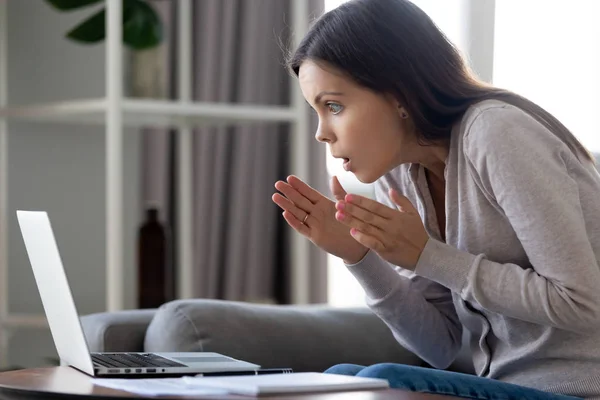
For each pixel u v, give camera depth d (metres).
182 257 3.73
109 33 3.06
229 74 3.97
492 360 1.85
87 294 3.80
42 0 3.74
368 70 1.70
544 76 3.82
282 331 2.17
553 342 1.72
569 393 1.71
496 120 1.65
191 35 4.00
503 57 3.82
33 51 3.72
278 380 1.40
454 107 1.74
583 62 3.80
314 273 3.99
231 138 4.05
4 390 1.47
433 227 1.93
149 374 1.57
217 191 4.01
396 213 1.63
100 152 3.84
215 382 1.38
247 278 4.02
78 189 3.79
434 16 3.89
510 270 1.64
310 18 3.84
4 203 3.55
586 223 1.68
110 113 3.06
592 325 1.60
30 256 1.76
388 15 1.73
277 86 4.04
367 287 1.96
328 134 1.78
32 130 3.70
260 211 4.03
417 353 2.08
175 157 4.00
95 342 2.17
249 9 3.95
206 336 2.07
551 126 1.73
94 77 3.84
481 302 1.64
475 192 1.72
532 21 3.82
